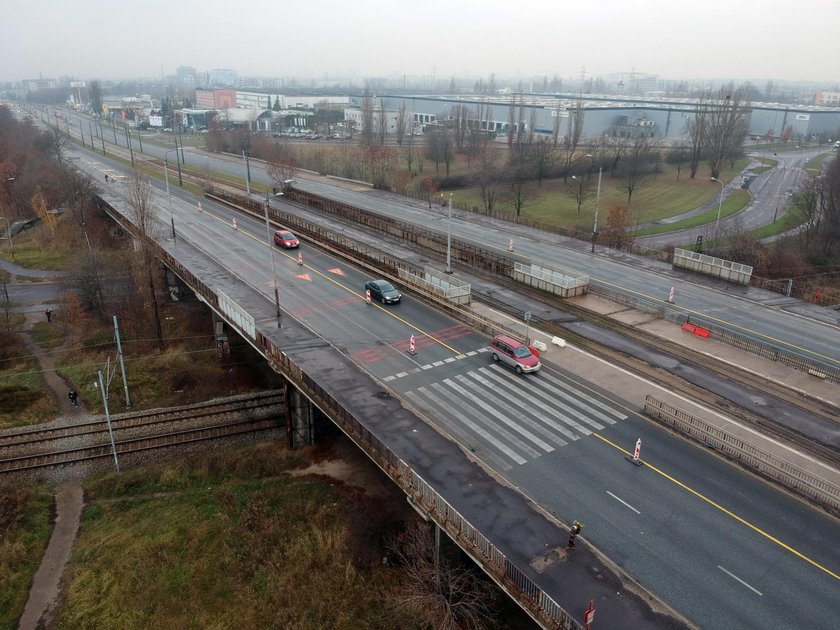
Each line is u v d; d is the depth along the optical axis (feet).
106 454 146.10
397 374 135.85
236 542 117.80
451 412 120.37
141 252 229.45
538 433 113.29
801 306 180.34
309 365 134.51
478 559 80.18
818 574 79.87
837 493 91.71
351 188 379.35
